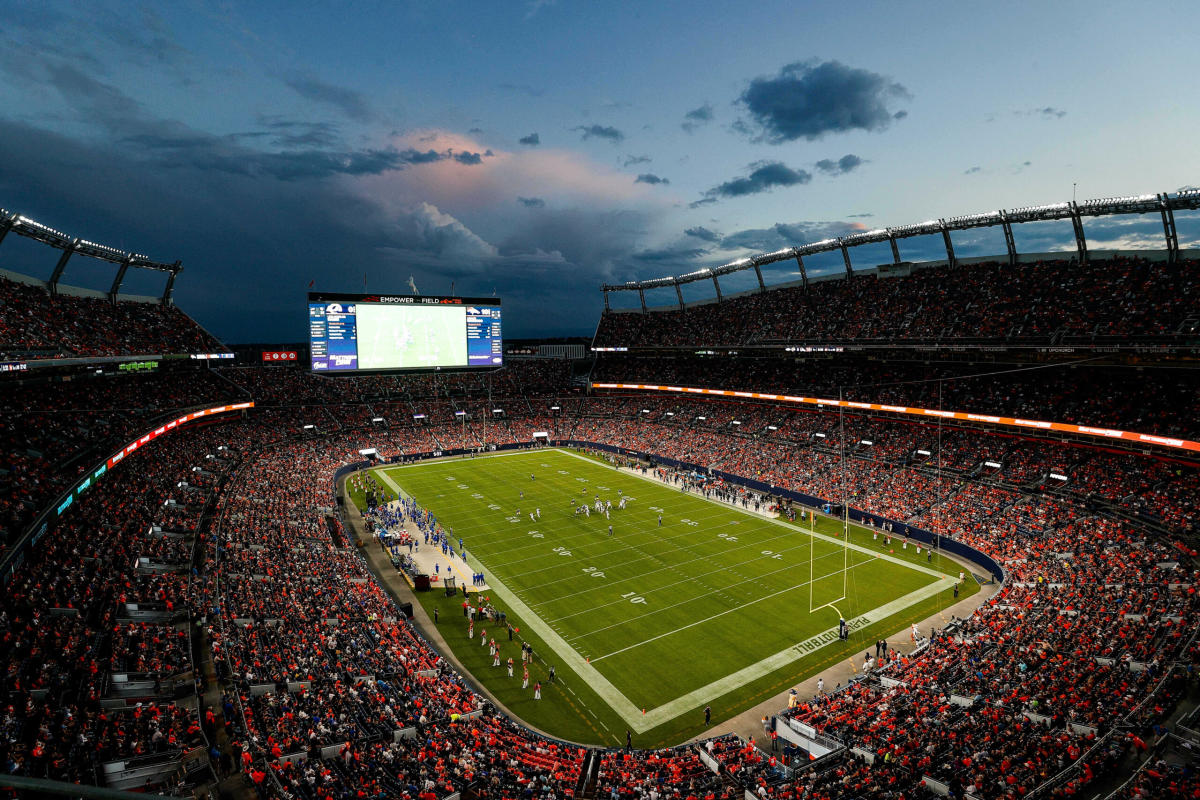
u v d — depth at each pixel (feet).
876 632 124.67
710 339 305.53
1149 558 128.77
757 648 119.34
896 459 212.84
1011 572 140.67
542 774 78.28
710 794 72.74
